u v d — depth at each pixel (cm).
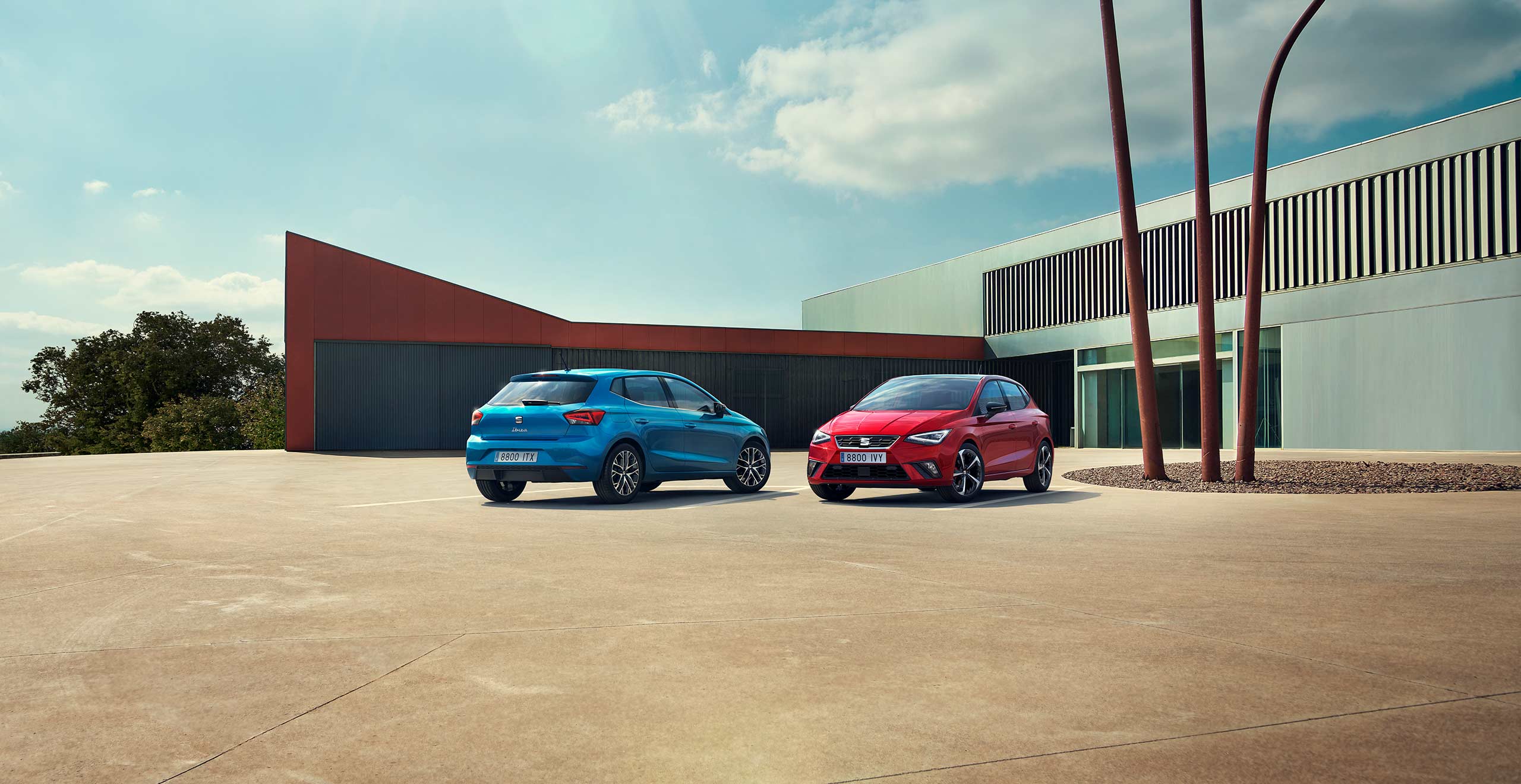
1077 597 485
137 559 621
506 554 641
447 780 250
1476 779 246
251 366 6153
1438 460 1814
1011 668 352
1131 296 1310
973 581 532
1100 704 308
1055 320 3434
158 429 5484
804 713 302
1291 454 2175
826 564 595
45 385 5991
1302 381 2511
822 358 3144
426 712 305
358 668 356
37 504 1037
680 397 1120
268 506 1003
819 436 1041
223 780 251
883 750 269
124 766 261
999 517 873
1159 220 2978
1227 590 502
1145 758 262
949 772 253
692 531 768
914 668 353
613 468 1016
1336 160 2441
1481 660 359
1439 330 2202
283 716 302
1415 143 2266
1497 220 2103
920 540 704
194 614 452
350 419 2586
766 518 870
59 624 430
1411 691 321
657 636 404
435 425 2650
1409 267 2272
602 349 2844
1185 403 2870
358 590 508
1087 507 970
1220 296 2752
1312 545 670
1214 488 1183
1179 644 386
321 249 2577
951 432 1009
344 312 2586
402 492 1203
